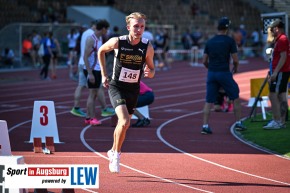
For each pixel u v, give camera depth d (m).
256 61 61.56
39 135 18.66
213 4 72.75
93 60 21.70
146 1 69.38
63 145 18.38
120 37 13.83
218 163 16.14
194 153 17.45
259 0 70.19
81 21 59.41
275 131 20.64
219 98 26.20
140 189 13.19
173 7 69.94
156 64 53.78
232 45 20.03
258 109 26.97
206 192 13.08
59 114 25.28
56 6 61.12
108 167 15.37
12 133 20.58
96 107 27.55
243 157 16.95
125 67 13.91
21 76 44.47
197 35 62.25
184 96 33.03
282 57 20.16
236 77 44.44
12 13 56.22
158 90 36.09
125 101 14.00
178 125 22.81
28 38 50.66
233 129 21.77
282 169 15.50
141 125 22.27
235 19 71.56
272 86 20.80
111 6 63.38
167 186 13.53
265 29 23.66
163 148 18.16
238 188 13.48
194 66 56.88
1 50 50.50
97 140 19.33
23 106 28.36
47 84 39.44
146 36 42.59
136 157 16.73
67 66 53.78
